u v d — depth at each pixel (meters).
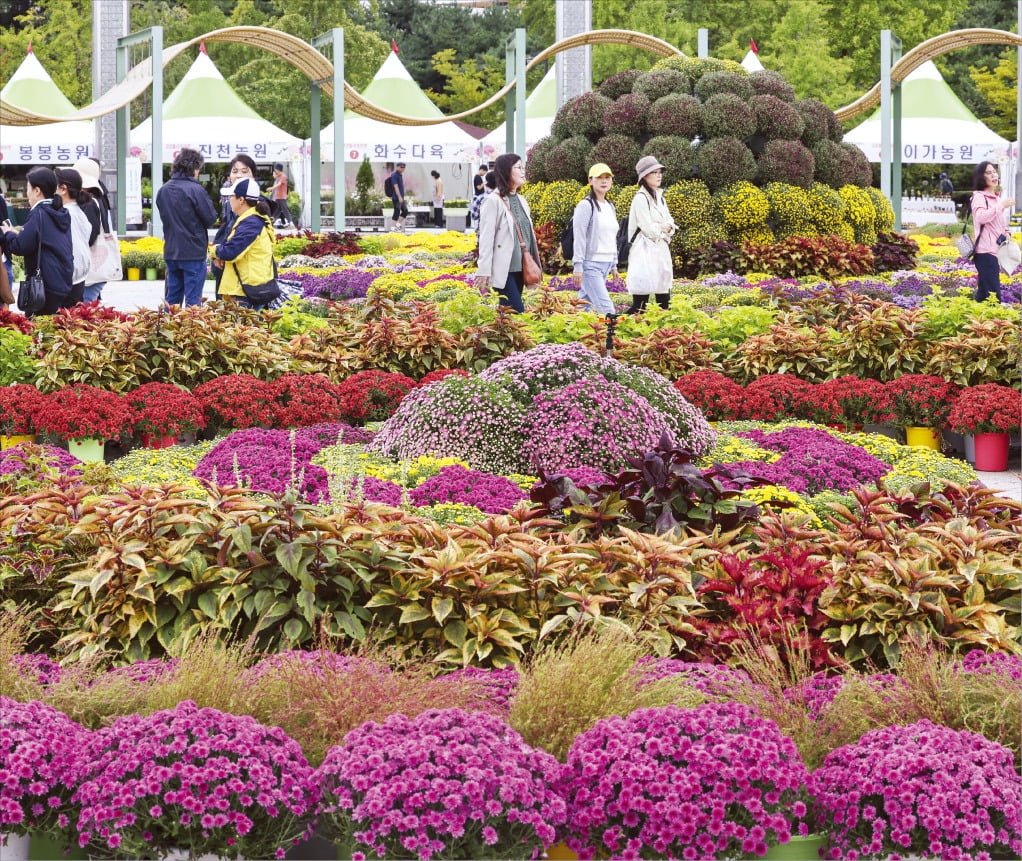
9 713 3.80
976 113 58.84
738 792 3.56
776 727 3.73
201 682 4.05
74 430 9.27
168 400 9.59
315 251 24.06
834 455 8.01
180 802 3.52
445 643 4.86
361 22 63.88
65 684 4.18
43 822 3.72
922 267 21.42
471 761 3.50
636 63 49.28
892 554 5.17
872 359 10.88
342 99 27.22
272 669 4.19
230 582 4.93
